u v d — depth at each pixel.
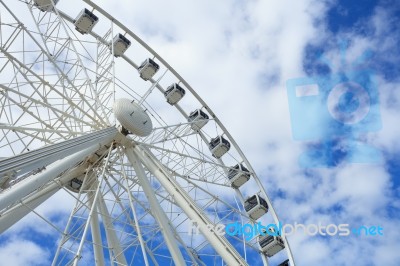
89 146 18.27
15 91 17.91
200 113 27.50
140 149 21.84
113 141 21.33
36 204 19.02
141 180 20.66
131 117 21.48
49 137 20.16
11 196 14.52
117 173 21.47
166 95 27.28
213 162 24.94
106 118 21.28
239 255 19.02
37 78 18.42
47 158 14.39
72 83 19.55
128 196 19.22
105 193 20.89
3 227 17.44
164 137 23.30
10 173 12.41
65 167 17.72
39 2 22.66
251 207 25.94
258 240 25.31
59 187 20.33
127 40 26.00
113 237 20.31
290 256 24.61
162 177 20.95
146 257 16.88
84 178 20.44
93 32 25.86
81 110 19.98
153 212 19.75
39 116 19.14
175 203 21.45
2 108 17.67
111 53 23.94
